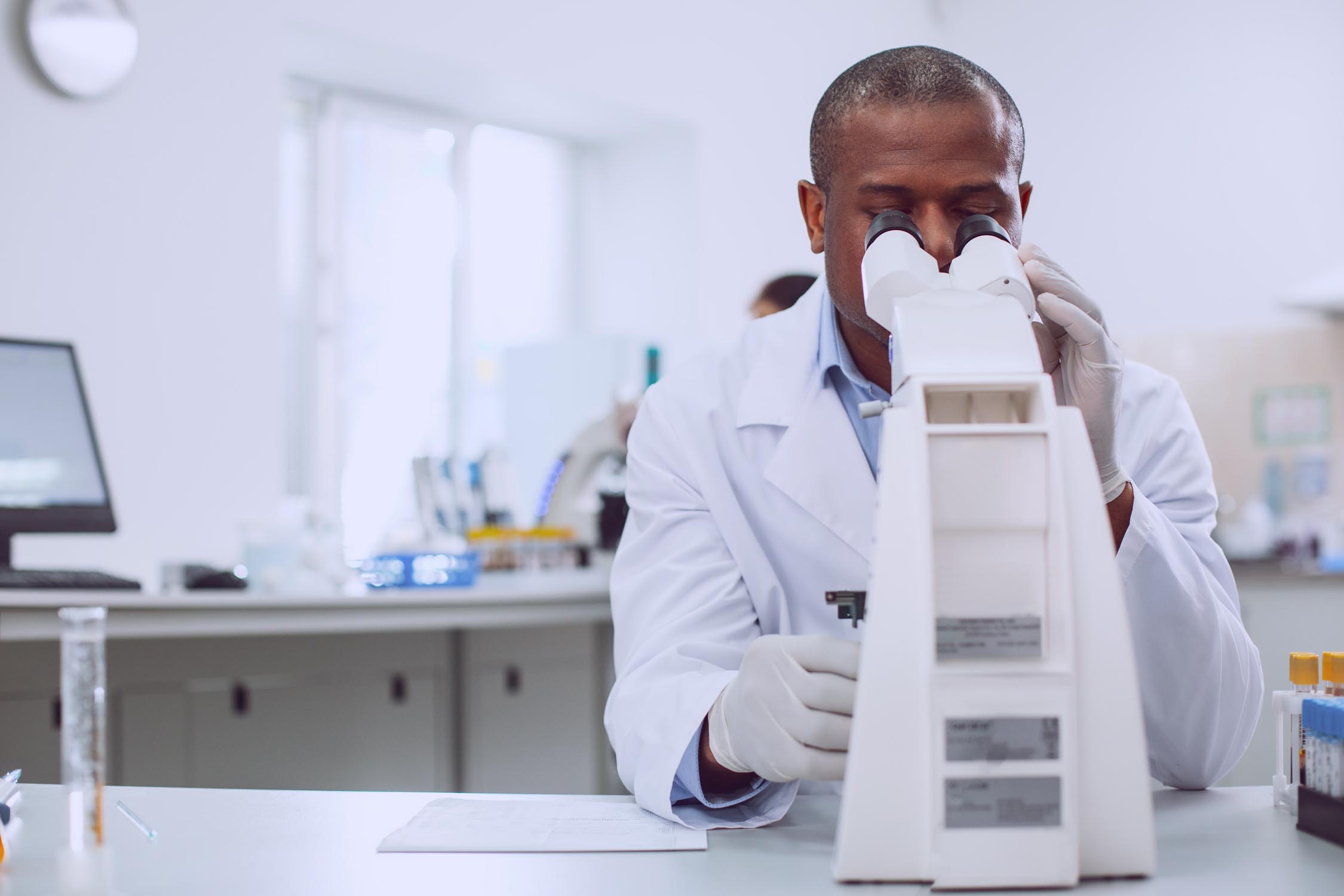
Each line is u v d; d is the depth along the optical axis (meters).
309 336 4.46
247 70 3.63
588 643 3.22
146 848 0.79
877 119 0.98
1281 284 5.31
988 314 0.76
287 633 2.65
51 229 3.22
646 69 4.78
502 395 4.89
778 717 0.83
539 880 0.72
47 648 2.35
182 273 3.46
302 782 2.67
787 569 1.25
